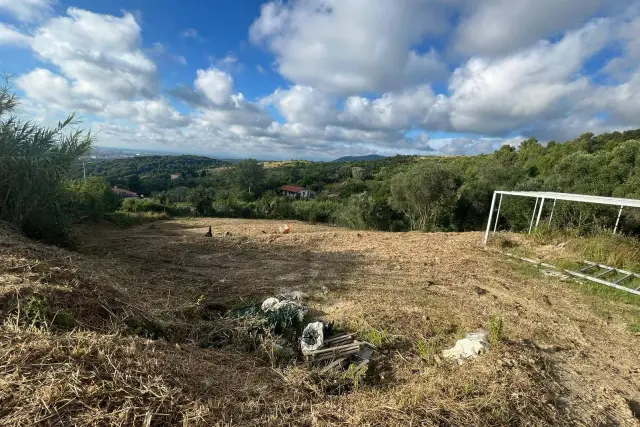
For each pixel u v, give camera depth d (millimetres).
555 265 6863
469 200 18781
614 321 4512
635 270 6422
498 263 7160
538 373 2959
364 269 6672
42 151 6098
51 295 2744
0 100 5828
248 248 8625
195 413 1876
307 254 8008
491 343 3408
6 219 5734
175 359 2459
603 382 3049
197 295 4852
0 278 2801
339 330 3740
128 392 1895
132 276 5246
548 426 2287
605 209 9750
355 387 2623
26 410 1631
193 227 15953
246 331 3426
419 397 2367
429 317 4258
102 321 2881
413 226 19578
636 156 12078
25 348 2018
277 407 2182
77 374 1901
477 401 2342
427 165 19078
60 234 6395
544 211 11391
